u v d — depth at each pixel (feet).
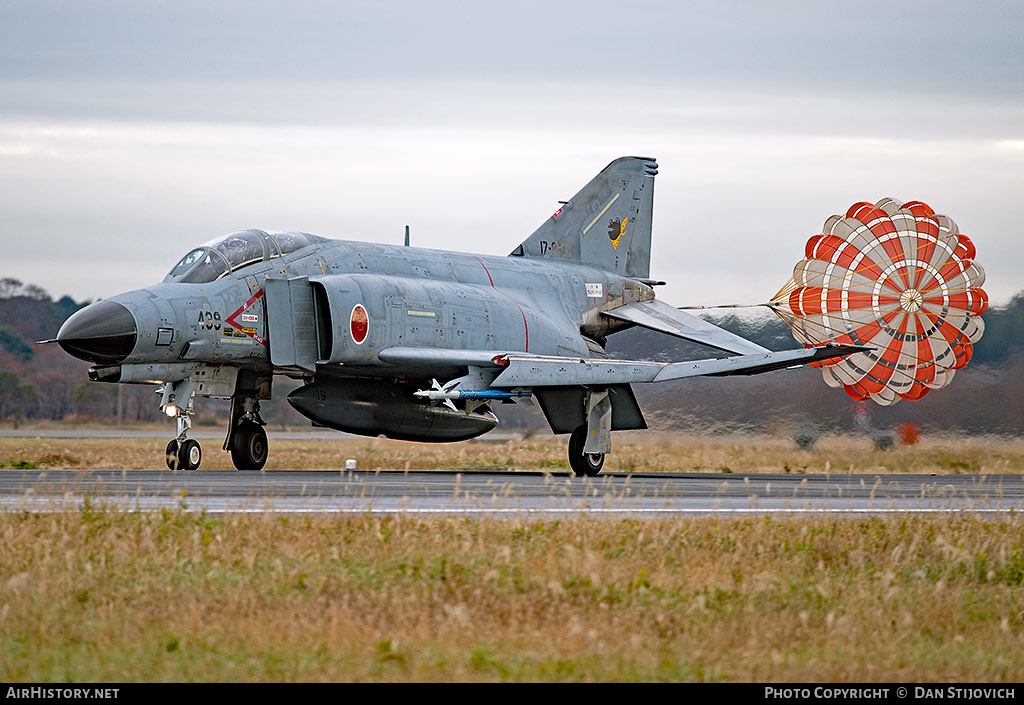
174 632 82.64
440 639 81.41
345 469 243.81
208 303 223.10
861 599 99.45
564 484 196.44
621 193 321.93
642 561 112.57
